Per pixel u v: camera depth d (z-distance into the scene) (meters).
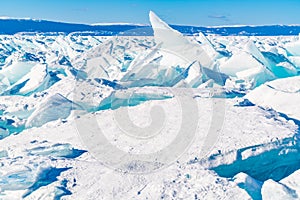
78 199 8.70
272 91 16.16
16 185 9.26
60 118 14.66
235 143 10.97
